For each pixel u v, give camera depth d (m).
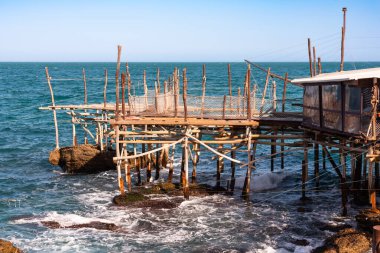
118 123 27.08
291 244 21.08
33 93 95.25
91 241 21.83
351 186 26.58
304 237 21.80
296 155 40.34
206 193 28.75
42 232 22.92
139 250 20.88
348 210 25.25
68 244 21.48
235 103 30.12
